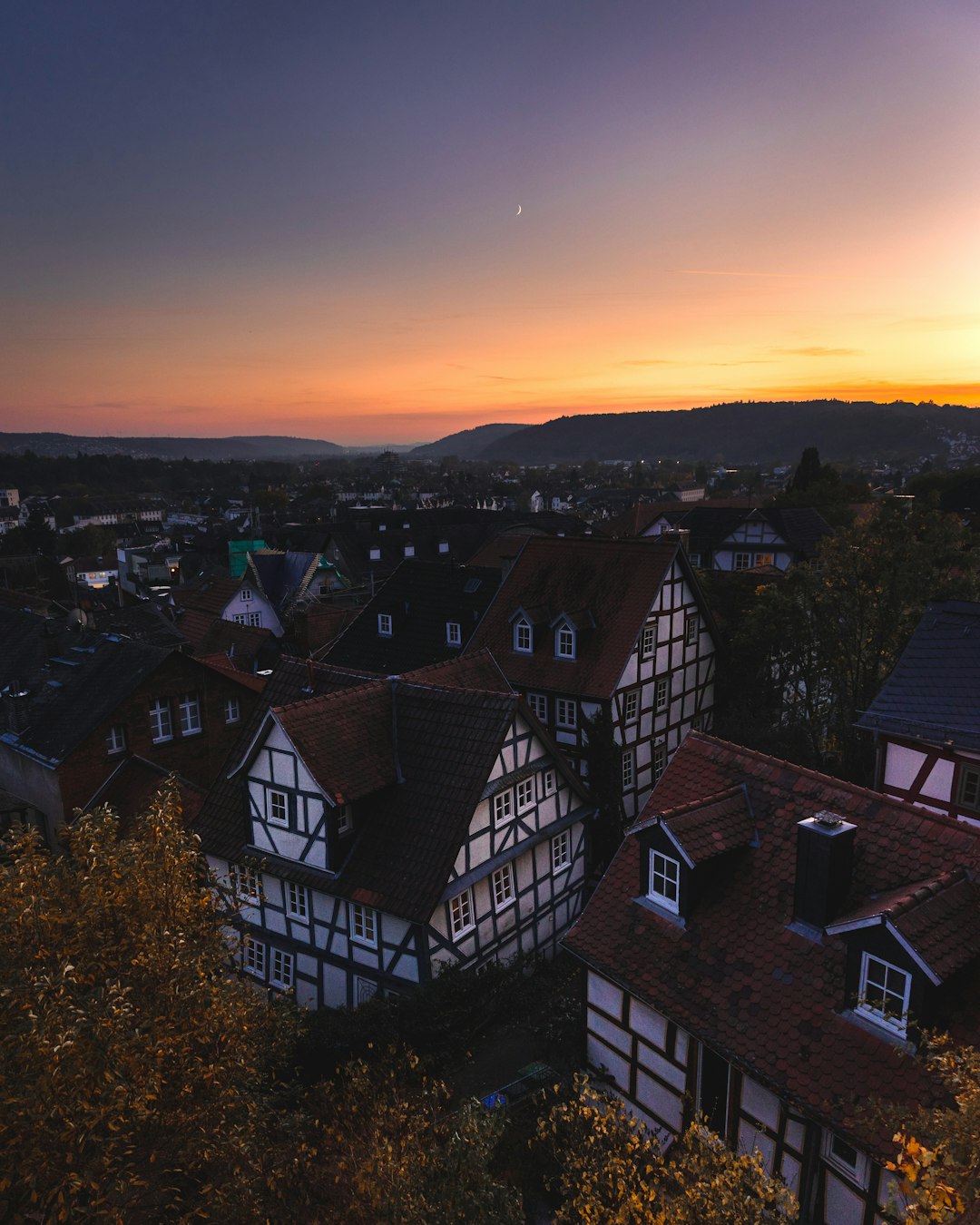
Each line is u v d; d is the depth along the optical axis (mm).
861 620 31297
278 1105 15758
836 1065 12203
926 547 30500
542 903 22953
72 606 71500
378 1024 17188
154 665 27891
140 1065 9180
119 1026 8984
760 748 30859
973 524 69312
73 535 154000
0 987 9227
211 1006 10727
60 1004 9000
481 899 20625
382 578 83125
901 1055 11703
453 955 19688
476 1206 10188
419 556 90250
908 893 12625
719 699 36531
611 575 32969
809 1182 12688
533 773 21781
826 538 32781
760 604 33125
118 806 26469
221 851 22203
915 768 22016
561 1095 16500
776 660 35719
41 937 10711
